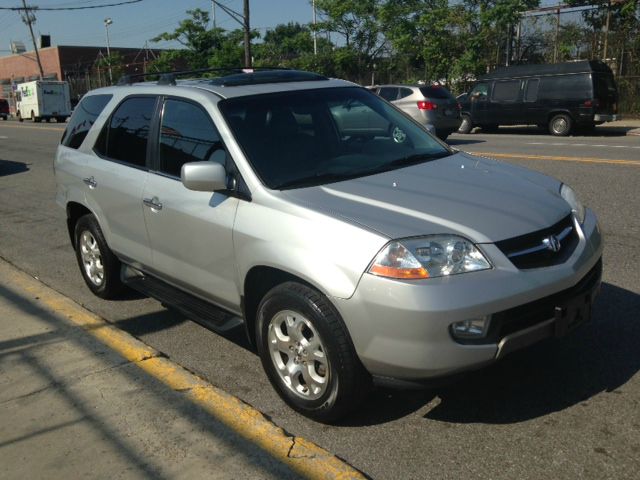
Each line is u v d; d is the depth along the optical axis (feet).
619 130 66.03
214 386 13.11
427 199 11.34
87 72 187.83
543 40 84.74
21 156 59.16
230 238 12.30
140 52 201.16
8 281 20.85
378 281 9.88
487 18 85.05
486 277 9.96
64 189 18.85
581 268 11.09
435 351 9.77
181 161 14.10
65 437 11.50
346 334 10.46
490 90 67.05
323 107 14.35
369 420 11.53
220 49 126.93
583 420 11.09
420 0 100.83
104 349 15.11
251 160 12.53
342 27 111.04
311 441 11.03
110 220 16.70
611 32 77.71
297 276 10.89
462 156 14.67
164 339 15.81
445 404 11.87
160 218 14.35
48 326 16.70
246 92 14.05
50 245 25.66
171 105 14.75
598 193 28.73
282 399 12.25
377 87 60.75
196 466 10.45
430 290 9.69
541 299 10.46
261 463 10.43
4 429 11.87
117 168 16.19
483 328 9.91
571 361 13.15
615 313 15.33
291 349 11.52
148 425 11.75
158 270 15.19
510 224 10.63
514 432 10.88
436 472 9.96
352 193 11.63
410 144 14.74
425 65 97.45
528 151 46.29
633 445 10.30
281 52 123.85
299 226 11.02
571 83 61.16
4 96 232.32
